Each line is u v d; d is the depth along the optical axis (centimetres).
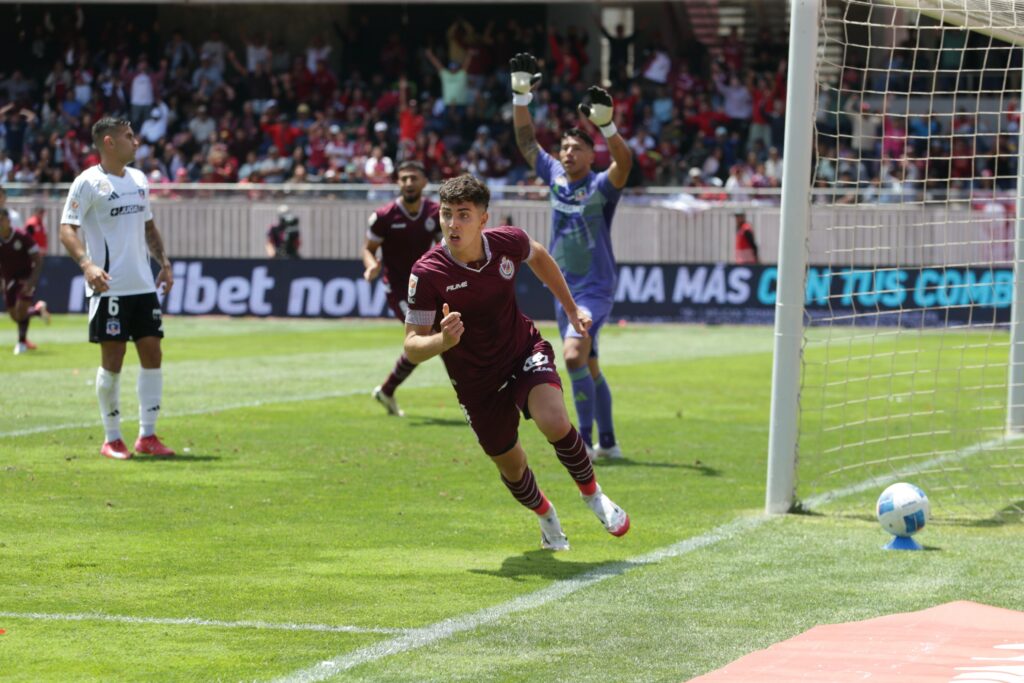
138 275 2002
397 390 3059
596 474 1967
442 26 7425
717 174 6319
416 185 2522
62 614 1153
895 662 1001
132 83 6894
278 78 7081
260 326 5094
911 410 2772
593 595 1240
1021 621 1128
